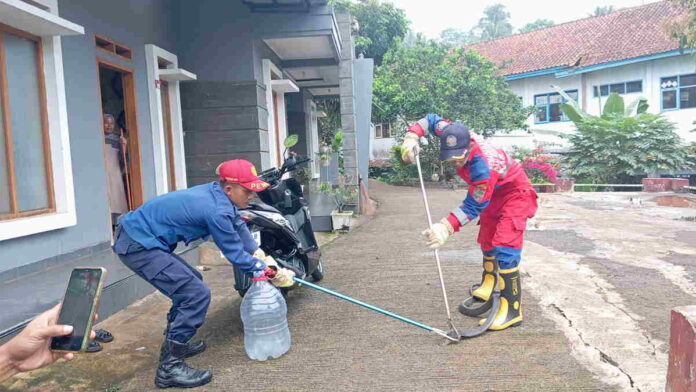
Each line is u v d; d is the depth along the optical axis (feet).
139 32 24.34
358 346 12.09
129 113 23.98
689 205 40.96
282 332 12.07
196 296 10.61
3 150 16.46
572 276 16.92
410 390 9.84
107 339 13.23
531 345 11.57
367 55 83.15
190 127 27.96
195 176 28.14
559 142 77.77
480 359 11.02
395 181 70.54
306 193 37.47
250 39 27.94
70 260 18.57
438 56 66.90
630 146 56.24
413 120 66.33
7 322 11.88
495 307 12.80
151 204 10.80
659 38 70.38
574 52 78.74
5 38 16.55
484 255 14.47
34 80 17.75
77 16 19.69
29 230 16.30
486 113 64.28
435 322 13.41
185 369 10.56
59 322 5.16
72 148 19.17
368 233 28.14
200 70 28.07
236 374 10.96
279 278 11.23
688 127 67.72
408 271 18.69
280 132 35.73
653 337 11.78
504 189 12.84
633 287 15.81
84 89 20.02
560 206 38.91
